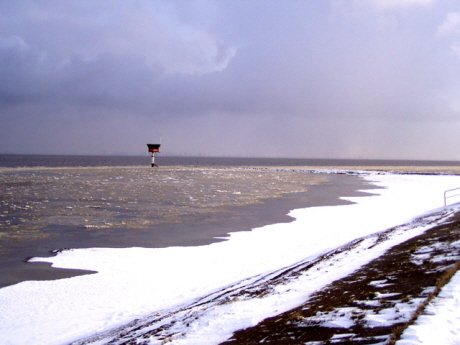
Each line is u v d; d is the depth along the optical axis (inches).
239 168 5108.3
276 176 3331.7
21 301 506.3
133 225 1022.4
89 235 898.1
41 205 1333.7
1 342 393.7
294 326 336.5
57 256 719.1
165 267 656.4
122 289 551.5
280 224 1055.0
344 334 296.8
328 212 1274.6
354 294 404.8
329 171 4411.9
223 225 1037.8
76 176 2785.4
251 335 333.1
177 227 1004.6
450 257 478.6
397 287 399.9
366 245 715.4
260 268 634.8
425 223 909.2
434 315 288.4
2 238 853.8
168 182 2385.6
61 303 499.8
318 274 535.8
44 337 403.2
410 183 2682.1
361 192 1999.3
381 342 262.4
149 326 400.5
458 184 2568.9
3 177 2564.0
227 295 484.7
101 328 421.4
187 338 347.3
